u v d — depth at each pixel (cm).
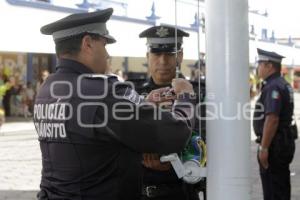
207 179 219
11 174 892
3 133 1545
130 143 212
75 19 218
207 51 213
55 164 221
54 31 224
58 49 227
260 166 479
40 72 2109
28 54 2044
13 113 2022
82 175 214
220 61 210
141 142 212
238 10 208
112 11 224
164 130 214
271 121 458
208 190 218
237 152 212
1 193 741
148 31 320
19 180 839
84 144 212
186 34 324
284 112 467
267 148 466
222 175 213
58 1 1866
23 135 1512
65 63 224
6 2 1678
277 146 464
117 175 216
